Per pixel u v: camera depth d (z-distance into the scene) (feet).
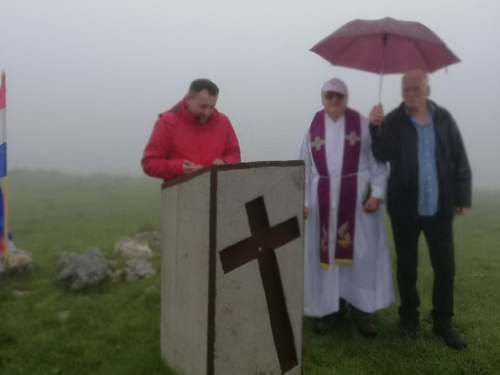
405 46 12.71
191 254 10.37
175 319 11.23
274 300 10.91
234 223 9.98
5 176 19.03
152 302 16.43
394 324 14.99
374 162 13.97
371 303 13.96
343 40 13.03
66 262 20.30
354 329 14.53
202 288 10.03
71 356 12.67
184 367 10.96
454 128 13.05
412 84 12.42
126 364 12.12
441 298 13.53
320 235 14.21
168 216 11.30
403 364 12.28
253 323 10.54
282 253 10.84
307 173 14.47
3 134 18.83
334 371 11.98
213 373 10.02
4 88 18.60
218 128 11.94
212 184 9.59
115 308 15.97
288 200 10.89
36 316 15.28
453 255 13.42
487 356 12.72
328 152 14.03
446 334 13.46
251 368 10.63
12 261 19.31
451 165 12.97
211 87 11.19
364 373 11.94
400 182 13.15
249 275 10.34
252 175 10.18
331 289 14.16
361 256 14.03
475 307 16.62
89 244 25.75
